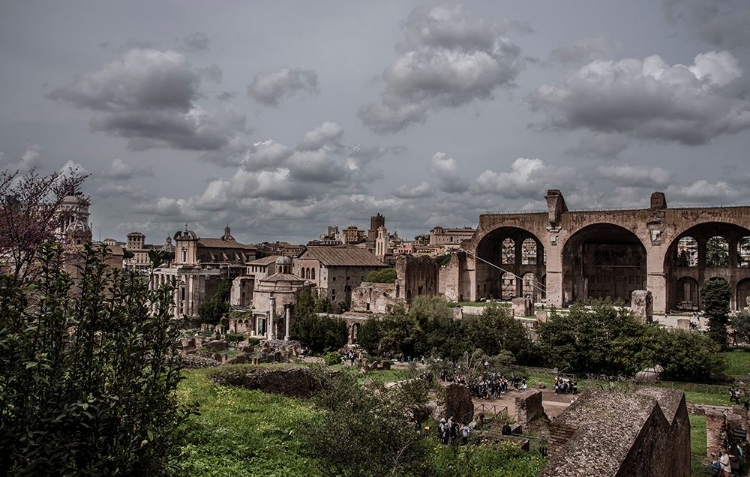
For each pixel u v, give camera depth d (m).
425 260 104.25
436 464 17.73
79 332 10.33
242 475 15.61
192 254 144.38
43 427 9.49
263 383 27.34
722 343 70.19
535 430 35.03
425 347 72.00
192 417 19.41
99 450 9.68
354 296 98.75
